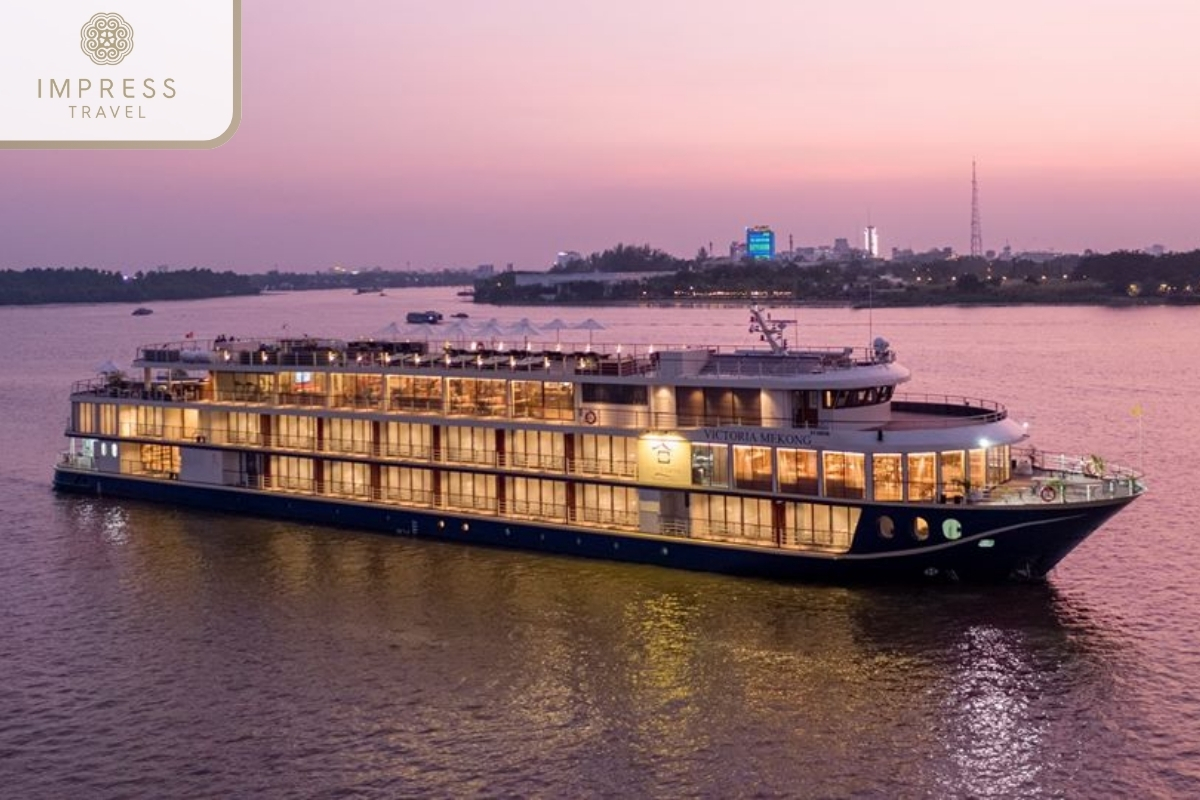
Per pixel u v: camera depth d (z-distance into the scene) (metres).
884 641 63.69
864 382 73.56
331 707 57.16
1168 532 88.81
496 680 59.81
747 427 74.88
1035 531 68.44
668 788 48.78
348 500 91.00
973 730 53.38
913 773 49.56
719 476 75.88
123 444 104.69
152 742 54.00
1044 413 159.75
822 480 72.06
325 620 69.38
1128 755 50.84
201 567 81.31
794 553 72.50
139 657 64.44
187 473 100.50
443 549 83.94
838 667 60.47
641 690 58.22
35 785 50.31
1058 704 55.88
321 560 82.06
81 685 60.69
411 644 65.12
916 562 70.50
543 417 83.88
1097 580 75.56
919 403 82.25
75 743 54.09
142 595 75.38
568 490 82.19
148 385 104.25
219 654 64.50
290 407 94.31
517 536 83.06
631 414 79.81
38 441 144.50
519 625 67.56
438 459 87.88
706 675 59.84
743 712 55.56
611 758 51.41
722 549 74.88
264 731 54.78
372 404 91.81
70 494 107.19
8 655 65.12
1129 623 66.88
